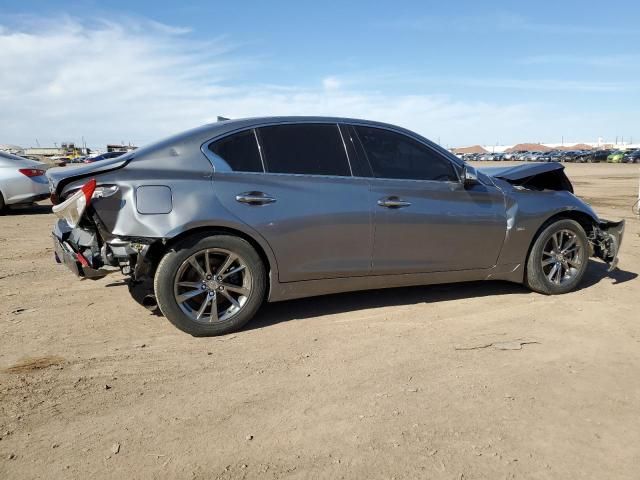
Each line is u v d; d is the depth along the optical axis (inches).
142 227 141.6
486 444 99.6
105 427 105.3
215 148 155.2
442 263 177.8
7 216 457.1
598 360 137.7
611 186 863.7
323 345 147.0
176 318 147.9
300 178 159.5
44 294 197.5
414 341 150.1
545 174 206.8
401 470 91.8
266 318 169.2
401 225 168.7
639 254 270.2
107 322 165.9
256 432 103.7
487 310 177.6
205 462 94.1
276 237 153.9
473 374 129.0
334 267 162.6
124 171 146.2
